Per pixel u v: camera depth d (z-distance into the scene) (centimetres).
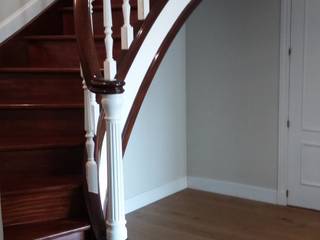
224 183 449
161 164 441
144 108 415
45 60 302
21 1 307
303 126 394
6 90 267
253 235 345
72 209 226
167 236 346
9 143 237
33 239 201
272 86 407
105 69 224
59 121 253
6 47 298
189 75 459
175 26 275
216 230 357
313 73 384
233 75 429
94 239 216
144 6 252
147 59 256
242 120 429
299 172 402
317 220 374
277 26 396
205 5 436
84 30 196
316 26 377
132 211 406
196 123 462
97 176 217
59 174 241
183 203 425
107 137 189
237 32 421
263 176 423
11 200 213
